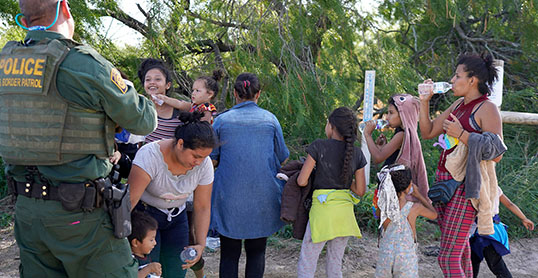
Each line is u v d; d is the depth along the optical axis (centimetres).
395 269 342
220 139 343
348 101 602
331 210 342
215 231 352
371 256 481
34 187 210
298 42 591
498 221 362
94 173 212
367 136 398
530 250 511
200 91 370
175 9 582
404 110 372
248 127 342
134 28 609
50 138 203
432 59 804
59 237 212
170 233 301
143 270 271
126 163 280
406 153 368
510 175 600
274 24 579
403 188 337
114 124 222
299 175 345
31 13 209
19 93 203
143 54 598
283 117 591
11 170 215
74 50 207
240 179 337
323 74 581
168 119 346
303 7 593
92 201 211
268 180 344
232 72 621
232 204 337
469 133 323
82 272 221
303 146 616
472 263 381
